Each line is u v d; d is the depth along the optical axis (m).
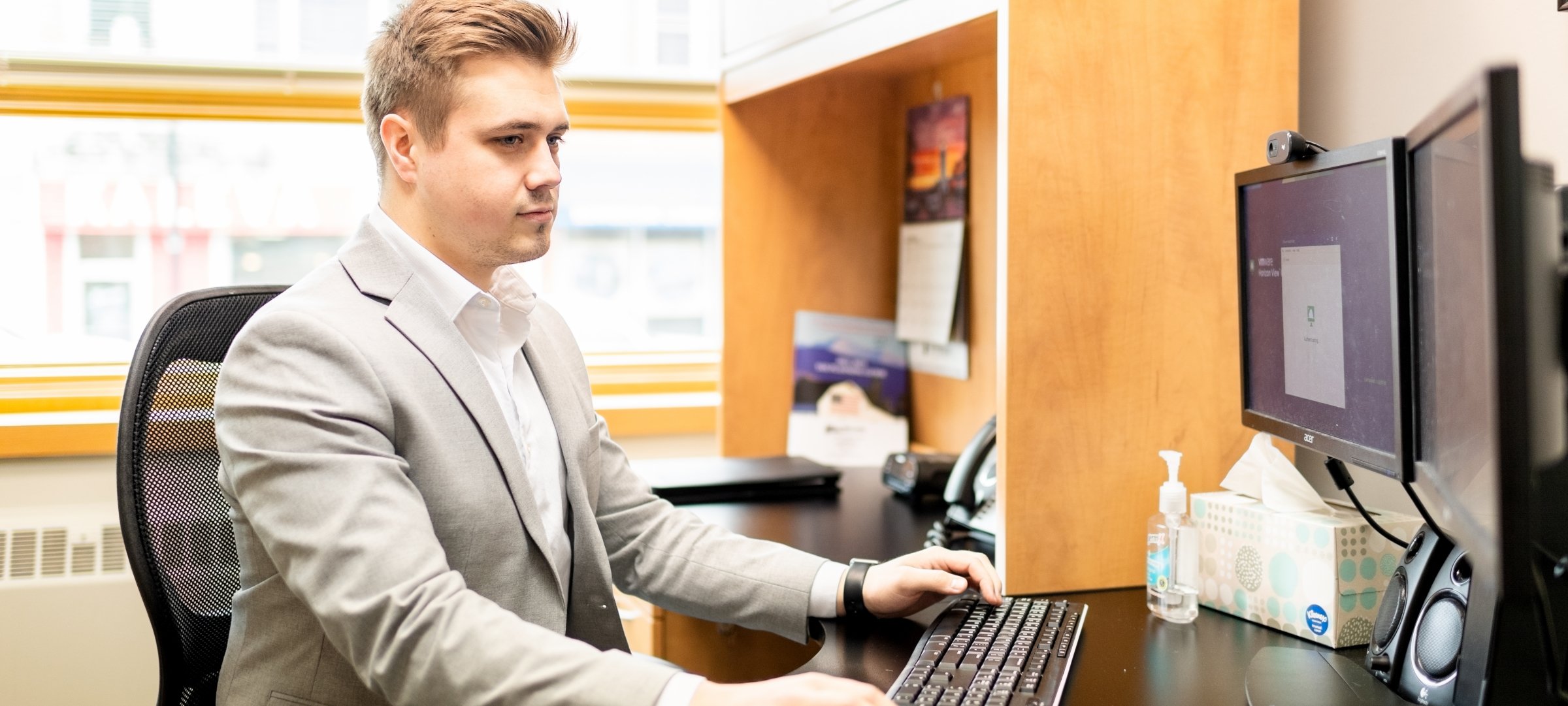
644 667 0.89
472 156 1.07
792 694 0.86
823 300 2.19
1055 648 1.09
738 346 2.15
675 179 2.46
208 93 2.10
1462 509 0.80
